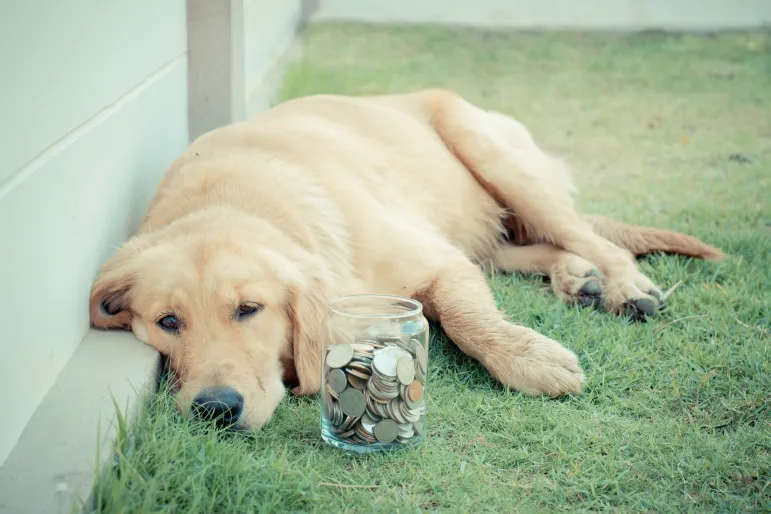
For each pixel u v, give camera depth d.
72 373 2.78
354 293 3.37
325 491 2.52
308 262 3.12
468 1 17.53
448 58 12.86
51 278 2.67
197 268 2.89
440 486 2.57
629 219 5.50
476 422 2.98
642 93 10.47
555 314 3.85
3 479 2.21
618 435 2.90
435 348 3.59
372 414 2.71
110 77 3.47
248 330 2.89
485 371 3.41
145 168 4.18
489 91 10.52
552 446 2.81
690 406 3.12
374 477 2.61
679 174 6.89
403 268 3.59
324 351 2.77
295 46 12.94
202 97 5.55
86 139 3.10
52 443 2.38
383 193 3.99
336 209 3.55
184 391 2.77
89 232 3.14
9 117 2.29
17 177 2.36
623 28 16.45
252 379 2.84
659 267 4.48
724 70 11.89
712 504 2.51
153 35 4.41
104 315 3.13
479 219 4.70
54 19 2.71
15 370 2.34
